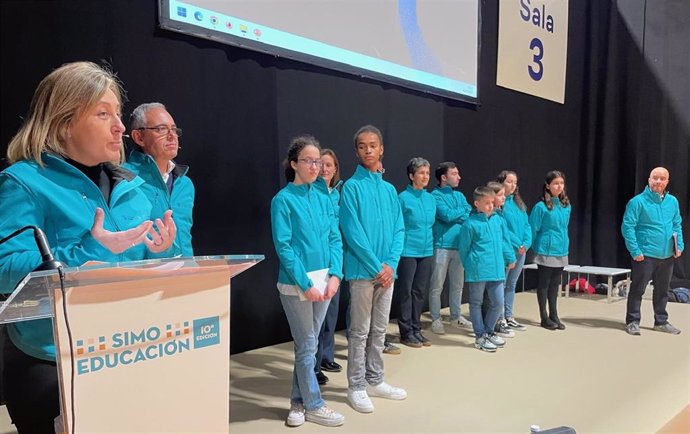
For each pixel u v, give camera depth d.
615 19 5.40
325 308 1.98
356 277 2.08
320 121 3.27
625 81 5.35
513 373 2.61
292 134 3.10
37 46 2.03
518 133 5.01
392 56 3.73
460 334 3.46
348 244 2.10
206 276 0.78
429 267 3.29
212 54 2.67
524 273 5.26
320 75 3.25
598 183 5.60
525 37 4.97
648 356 2.93
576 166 5.75
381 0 3.62
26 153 0.96
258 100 2.90
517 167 5.02
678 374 2.60
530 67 5.06
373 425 1.96
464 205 3.68
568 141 5.62
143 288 0.71
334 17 3.30
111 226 1.02
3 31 1.94
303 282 1.82
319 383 2.41
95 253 0.97
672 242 3.44
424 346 3.13
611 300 4.64
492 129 4.73
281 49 2.98
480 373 2.60
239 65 2.79
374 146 2.18
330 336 2.67
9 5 1.96
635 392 2.34
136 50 2.36
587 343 3.22
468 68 4.41
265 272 3.00
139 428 0.71
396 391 2.23
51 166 0.96
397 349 2.98
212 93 2.68
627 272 4.73
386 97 3.72
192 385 0.76
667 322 3.57
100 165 1.08
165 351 0.73
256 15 2.85
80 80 0.97
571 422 2.00
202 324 0.78
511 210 3.56
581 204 5.73
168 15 2.44
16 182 0.90
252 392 2.30
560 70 5.41
